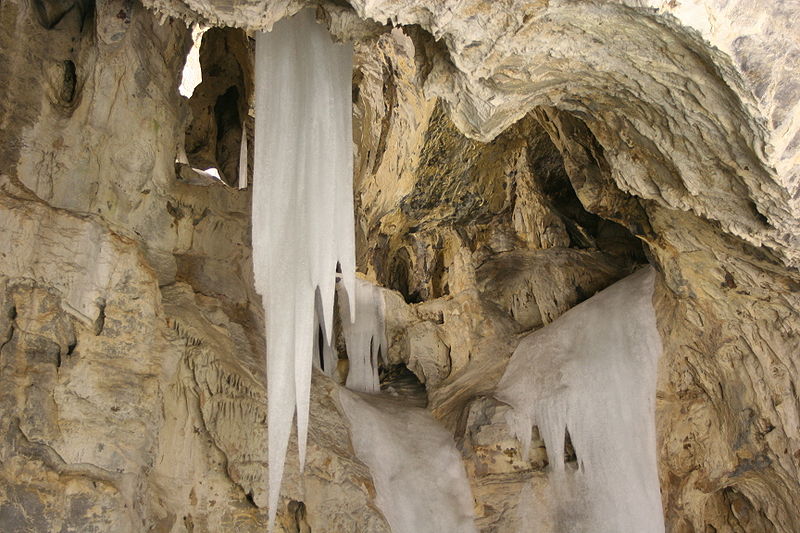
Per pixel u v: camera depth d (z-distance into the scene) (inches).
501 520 317.1
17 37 261.9
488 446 329.7
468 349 380.5
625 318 334.0
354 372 372.5
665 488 321.7
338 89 251.0
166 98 300.2
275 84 244.7
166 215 298.0
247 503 268.8
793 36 178.2
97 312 245.4
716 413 319.9
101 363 243.3
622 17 190.4
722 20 176.2
